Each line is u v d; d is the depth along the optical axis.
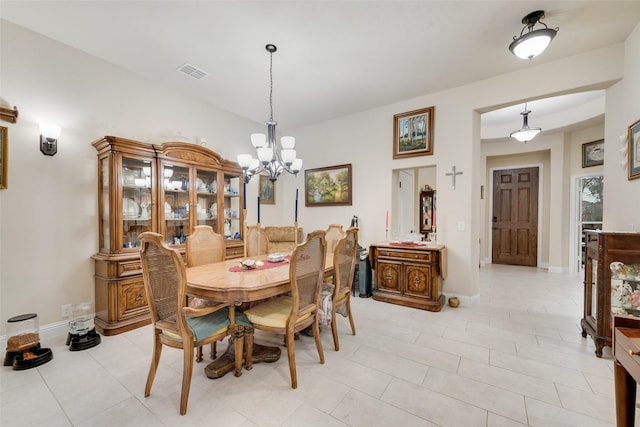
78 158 2.77
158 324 1.77
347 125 4.55
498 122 5.33
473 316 3.14
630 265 2.13
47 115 2.58
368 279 3.94
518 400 1.72
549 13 2.21
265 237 3.55
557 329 2.76
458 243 3.55
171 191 3.29
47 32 2.50
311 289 2.10
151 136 3.36
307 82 3.42
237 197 4.10
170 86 3.52
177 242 3.30
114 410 1.64
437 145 3.69
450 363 2.15
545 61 2.94
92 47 2.73
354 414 1.60
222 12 2.23
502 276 5.12
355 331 2.72
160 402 1.71
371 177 4.30
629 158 2.41
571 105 4.57
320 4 2.14
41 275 2.55
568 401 1.70
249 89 3.61
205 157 3.53
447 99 3.61
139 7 2.18
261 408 1.65
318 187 4.89
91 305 2.71
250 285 1.86
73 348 2.34
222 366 2.02
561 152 5.37
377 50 2.74
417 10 2.20
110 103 3.00
